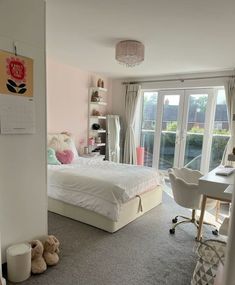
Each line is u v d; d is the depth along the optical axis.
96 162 4.05
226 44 3.00
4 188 1.87
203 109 4.91
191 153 5.13
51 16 2.34
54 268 2.06
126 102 5.58
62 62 4.27
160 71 4.71
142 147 5.71
